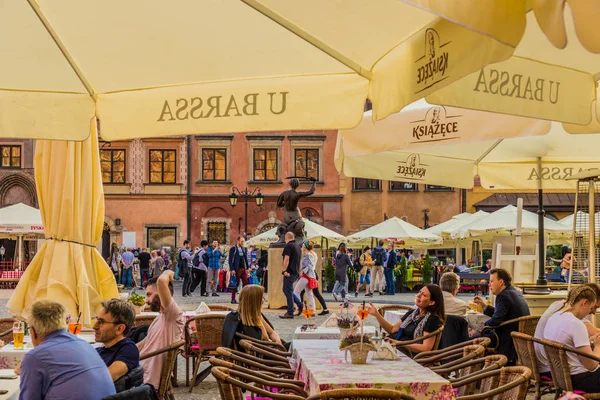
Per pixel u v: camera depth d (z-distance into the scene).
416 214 51.66
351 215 51.84
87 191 9.76
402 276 36.31
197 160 51.94
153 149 51.94
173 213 51.72
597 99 7.07
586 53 6.52
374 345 6.75
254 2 5.66
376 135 9.48
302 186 51.97
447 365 6.97
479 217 35.97
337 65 6.51
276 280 24.36
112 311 6.45
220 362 6.09
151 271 38.22
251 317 8.92
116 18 6.18
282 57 6.54
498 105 6.11
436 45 5.01
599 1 3.40
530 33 6.26
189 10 5.99
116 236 51.53
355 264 38.09
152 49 6.56
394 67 5.77
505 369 5.72
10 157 51.47
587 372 7.59
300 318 21.23
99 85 7.04
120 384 6.29
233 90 6.70
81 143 9.80
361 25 5.63
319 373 6.21
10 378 6.29
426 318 8.82
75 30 6.37
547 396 9.75
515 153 12.05
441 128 9.02
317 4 5.45
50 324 5.62
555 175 12.23
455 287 10.73
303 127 6.47
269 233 37.12
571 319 7.71
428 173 11.90
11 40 6.45
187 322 10.71
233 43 6.42
